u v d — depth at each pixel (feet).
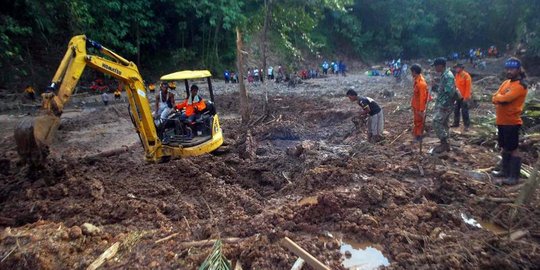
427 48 156.97
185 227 15.49
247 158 29.32
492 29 153.48
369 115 28.37
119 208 17.01
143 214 16.62
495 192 17.04
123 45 82.28
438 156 22.99
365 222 14.92
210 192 20.01
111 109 53.83
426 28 154.81
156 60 95.20
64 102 19.66
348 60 141.08
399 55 153.07
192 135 28.32
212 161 25.40
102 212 16.81
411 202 16.67
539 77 84.12
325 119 41.78
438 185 17.98
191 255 12.76
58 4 71.87
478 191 17.22
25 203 17.94
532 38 102.12
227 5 92.38
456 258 12.13
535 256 12.07
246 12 98.12
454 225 14.69
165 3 91.40
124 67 23.45
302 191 19.58
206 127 28.66
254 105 53.88
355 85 78.54
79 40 20.74
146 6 86.33
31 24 71.87
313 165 24.02
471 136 27.32
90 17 74.84
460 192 17.15
